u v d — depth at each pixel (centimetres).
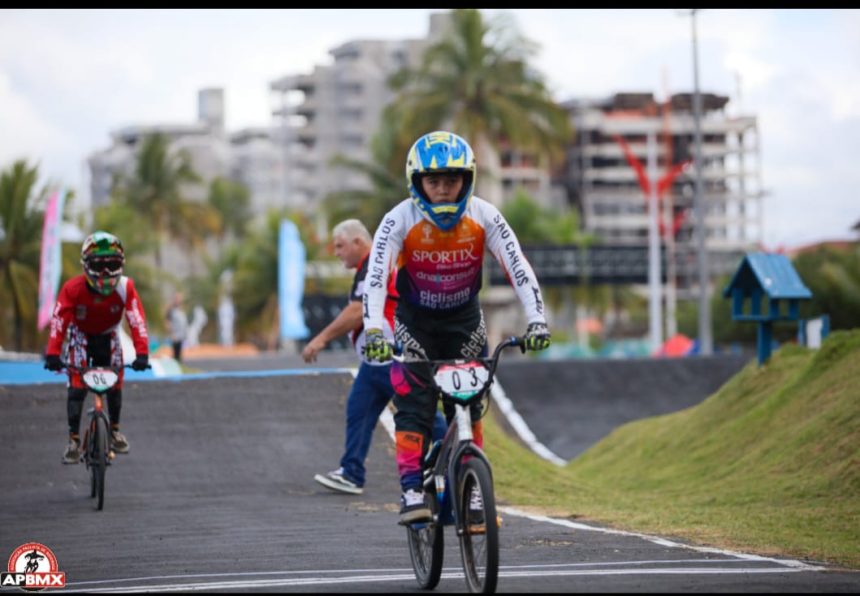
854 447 3275
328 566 1961
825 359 4012
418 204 1658
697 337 19838
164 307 15388
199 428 3869
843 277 14038
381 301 1672
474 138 15500
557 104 15912
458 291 1716
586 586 1598
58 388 4194
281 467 3562
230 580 1797
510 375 9169
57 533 2538
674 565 1902
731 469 3747
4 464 3497
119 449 3011
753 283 4584
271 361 9544
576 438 7931
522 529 2566
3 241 11488
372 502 3103
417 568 1714
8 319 11594
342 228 3047
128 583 1802
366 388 3241
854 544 2302
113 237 2830
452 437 1644
